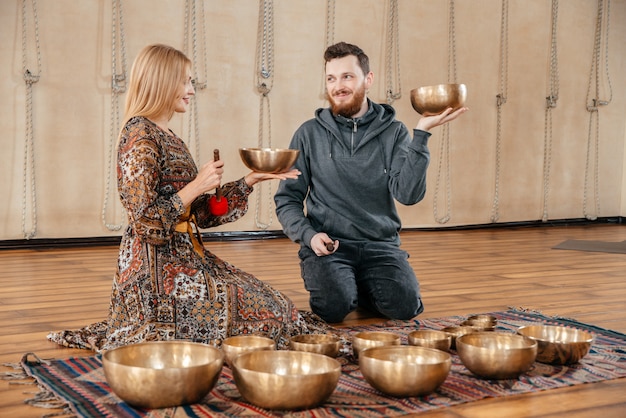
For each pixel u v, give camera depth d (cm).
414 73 639
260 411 178
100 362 223
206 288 231
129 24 538
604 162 741
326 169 301
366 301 309
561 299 347
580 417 182
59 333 254
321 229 303
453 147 659
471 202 672
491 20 668
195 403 183
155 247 230
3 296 340
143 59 236
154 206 222
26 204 516
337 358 229
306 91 600
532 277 409
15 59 507
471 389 199
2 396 193
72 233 530
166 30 551
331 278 287
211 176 226
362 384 202
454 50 653
